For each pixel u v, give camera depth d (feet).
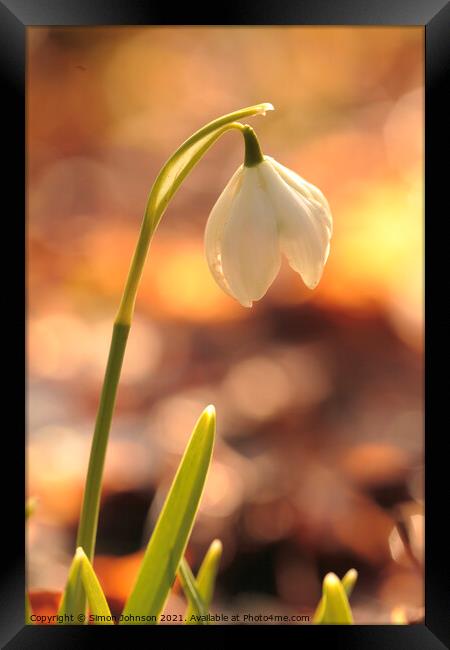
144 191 2.79
